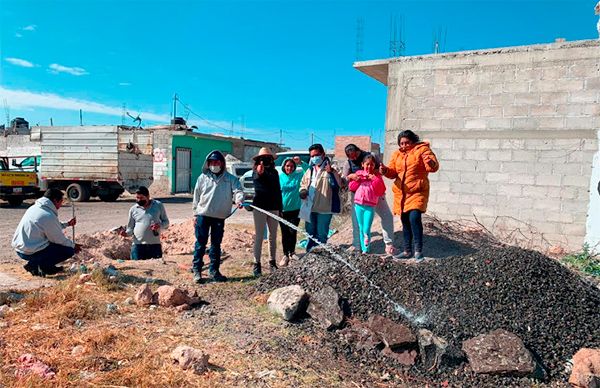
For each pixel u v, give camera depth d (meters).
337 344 3.86
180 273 6.23
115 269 6.16
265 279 5.27
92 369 3.27
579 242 7.46
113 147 18.53
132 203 19.16
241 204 5.73
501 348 3.55
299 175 7.10
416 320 4.07
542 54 7.66
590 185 7.37
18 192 16.28
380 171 6.37
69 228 11.23
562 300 4.16
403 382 3.38
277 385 3.19
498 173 8.03
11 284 5.34
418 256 6.30
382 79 11.09
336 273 4.74
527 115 7.79
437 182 8.53
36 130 19.78
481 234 7.91
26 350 3.54
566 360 3.61
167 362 3.42
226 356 3.59
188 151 25.05
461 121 8.30
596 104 7.31
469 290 4.36
